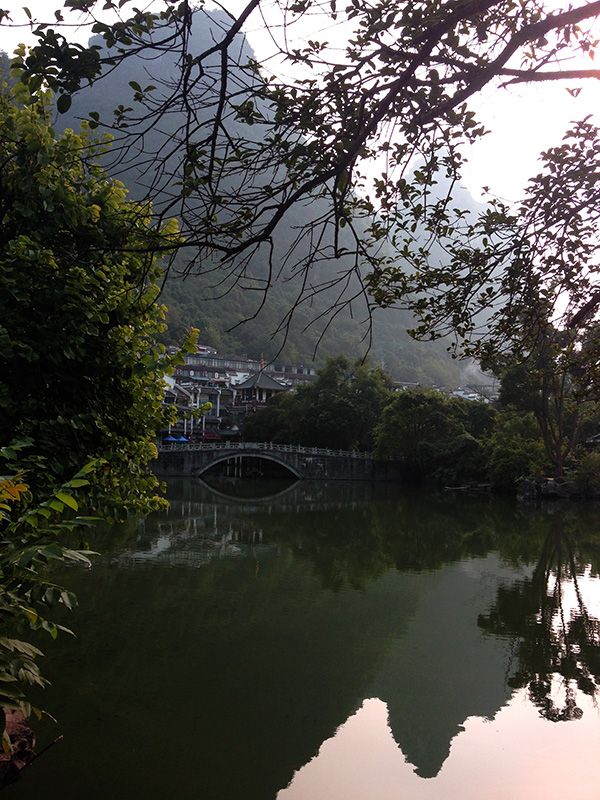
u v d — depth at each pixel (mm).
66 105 2871
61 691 8555
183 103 3004
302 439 65062
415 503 38531
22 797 6027
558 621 12891
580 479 39000
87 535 22078
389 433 53594
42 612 12102
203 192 3170
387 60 3281
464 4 2982
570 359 7270
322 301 78750
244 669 9750
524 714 8531
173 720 7906
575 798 6551
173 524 26438
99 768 6656
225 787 6496
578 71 3352
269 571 17188
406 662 10383
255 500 39500
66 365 5684
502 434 46906
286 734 7742
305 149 3246
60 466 5238
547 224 4840
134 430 6727
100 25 2785
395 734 7848
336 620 12680
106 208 5672
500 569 18234
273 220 3061
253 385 78938
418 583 16250
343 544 22516
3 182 5512
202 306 103125
